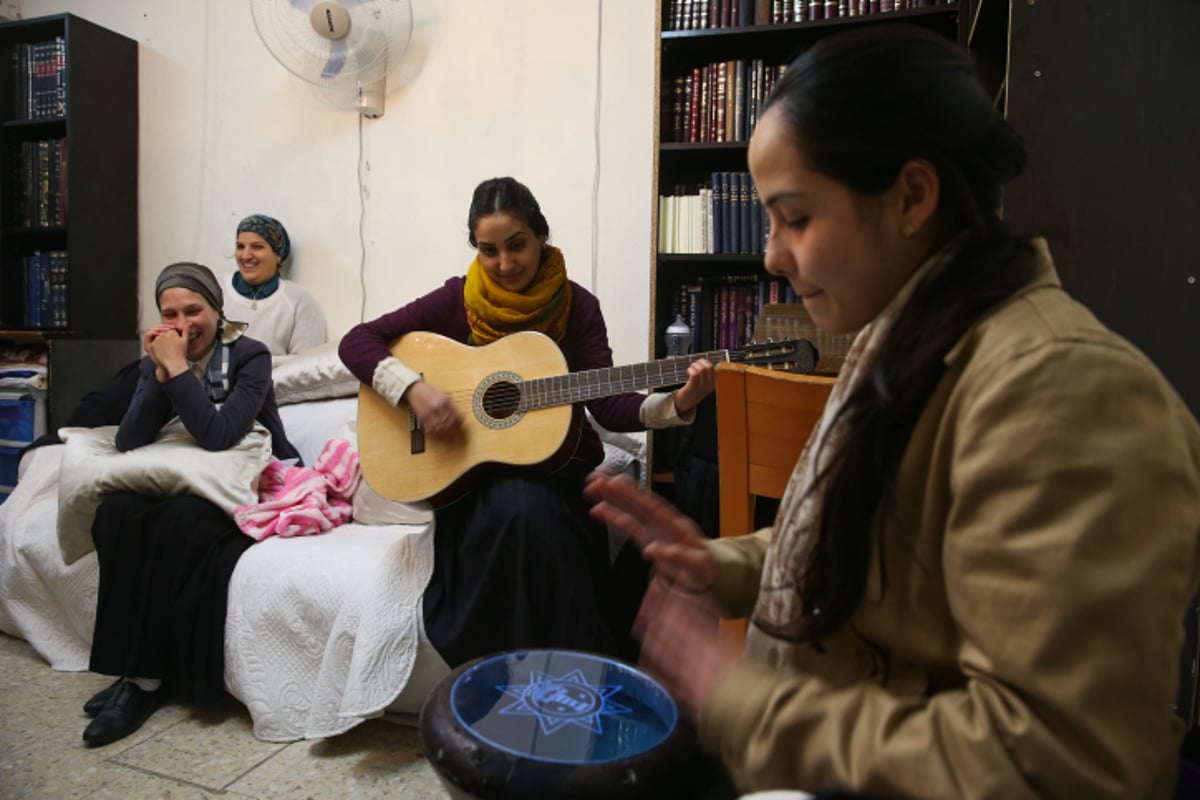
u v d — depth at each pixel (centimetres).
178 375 189
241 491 186
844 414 61
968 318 54
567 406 167
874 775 46
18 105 323
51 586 204
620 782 62
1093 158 122
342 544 180
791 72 58
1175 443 46
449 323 196
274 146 306
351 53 277
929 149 55
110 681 196
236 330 210
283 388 251
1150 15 121
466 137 281
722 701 54
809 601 60
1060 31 123
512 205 173
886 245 58
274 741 167
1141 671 42
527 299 179
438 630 159
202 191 317
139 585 178
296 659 169
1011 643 44
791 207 58
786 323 196
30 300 318
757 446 112
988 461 47
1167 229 120
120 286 321
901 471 56
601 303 267
